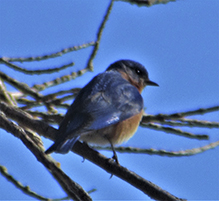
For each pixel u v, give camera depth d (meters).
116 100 11.75
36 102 13.02
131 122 11.74
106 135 11.41
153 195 8.98
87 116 11.02
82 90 12.05
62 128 10.70
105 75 12.64
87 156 10.38
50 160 8.94
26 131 10.83
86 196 8.70
